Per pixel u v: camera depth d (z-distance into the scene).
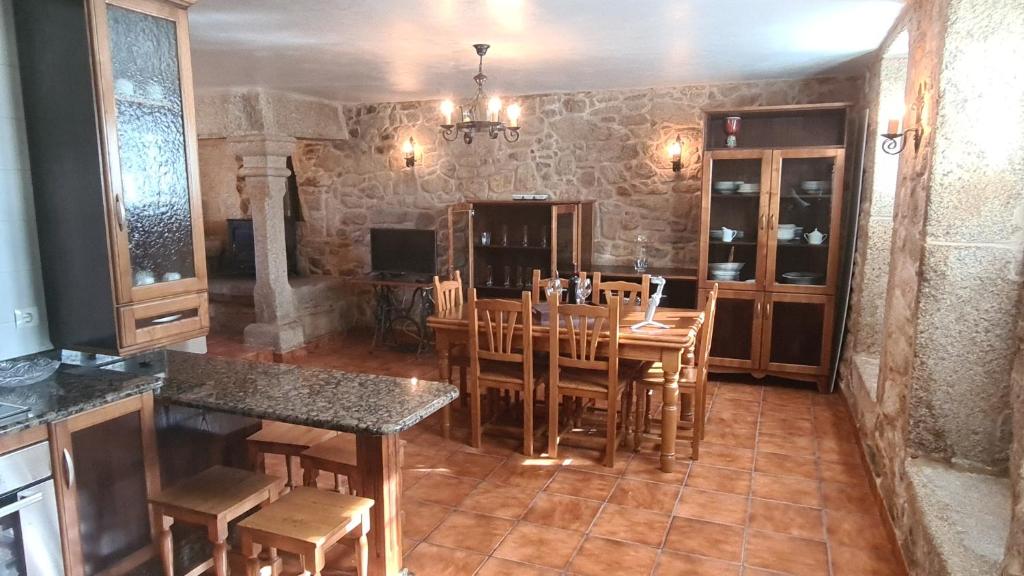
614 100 5.58
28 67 2.23
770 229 4.80
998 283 2.41
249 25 3.45
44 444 1.99
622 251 5.71
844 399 4.64
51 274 2.36
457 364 4.06
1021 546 1.44
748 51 4.13
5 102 2.23
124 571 2.26
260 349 5.60
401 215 6.44
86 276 2.29
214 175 7.06
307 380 2.52
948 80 2.37
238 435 2.84
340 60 4.35
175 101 2.43
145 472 2.31
